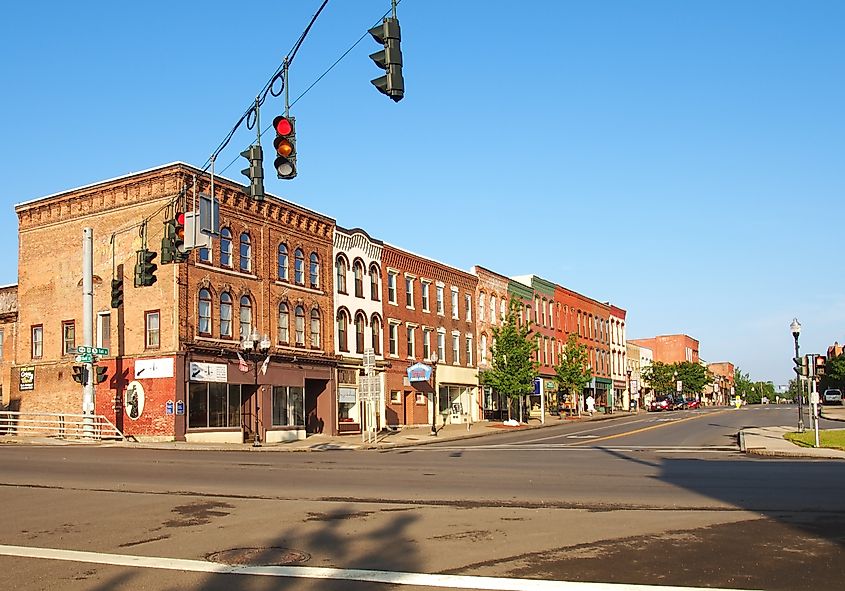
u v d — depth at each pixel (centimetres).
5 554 1029
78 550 1055
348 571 921
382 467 2288
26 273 4238
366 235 5088
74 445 3353
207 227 2077
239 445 3634
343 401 4769
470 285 6309
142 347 3784
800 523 1214
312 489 1714
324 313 4678
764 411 7944
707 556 977
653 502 1474
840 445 3058
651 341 13938
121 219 3941
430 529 1188
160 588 851
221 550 1050
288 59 1541
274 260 4344
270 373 4212
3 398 4422
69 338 4056
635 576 878
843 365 9594
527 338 6981
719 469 2164
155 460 2539
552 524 1223
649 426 5169
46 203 4175
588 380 7075
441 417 5741
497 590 827
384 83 1162
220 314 3972
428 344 5675
